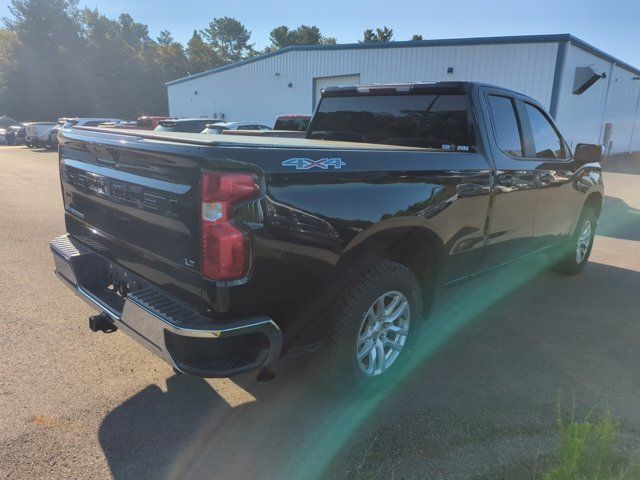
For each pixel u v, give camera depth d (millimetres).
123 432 2779
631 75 27703
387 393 3215
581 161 4965
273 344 2504
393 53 20906
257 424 2889
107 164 3043
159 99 60969
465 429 2826
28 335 3930
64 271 3463
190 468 2510
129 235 2918
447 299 4965
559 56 17094
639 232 8492
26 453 2576
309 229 2549
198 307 2439
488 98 3891
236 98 29875
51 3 51031
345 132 4660
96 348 3744
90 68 54125
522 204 4195
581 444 2375
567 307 4766
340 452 2645
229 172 2262
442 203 3287
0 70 51312
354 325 2887
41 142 26172
